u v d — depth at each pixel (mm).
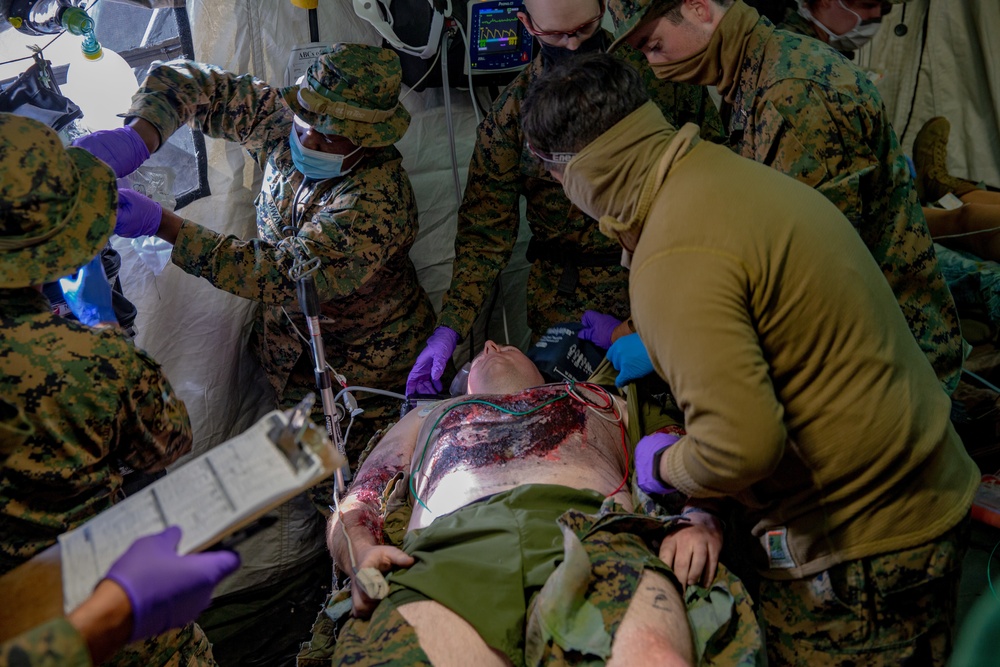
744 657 1483
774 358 1352
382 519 1897
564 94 1346
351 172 2336
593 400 2043
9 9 1887
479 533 1596
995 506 2248
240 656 2559
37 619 1035
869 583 1487
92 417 1337
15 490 1319
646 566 1493
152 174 2357
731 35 1791
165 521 1049
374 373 2660
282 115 2438
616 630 1383
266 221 2502
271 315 2572
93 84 2156
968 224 2928
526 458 1853
